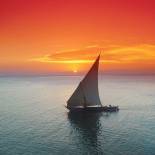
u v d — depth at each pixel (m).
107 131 76.38
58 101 148.25
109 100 147.88
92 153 57.59
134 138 68.25
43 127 81.38
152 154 55.97
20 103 139.88
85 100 95.75
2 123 87.56
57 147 61.53
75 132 75.31
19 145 62.72
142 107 120.81
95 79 94.12
